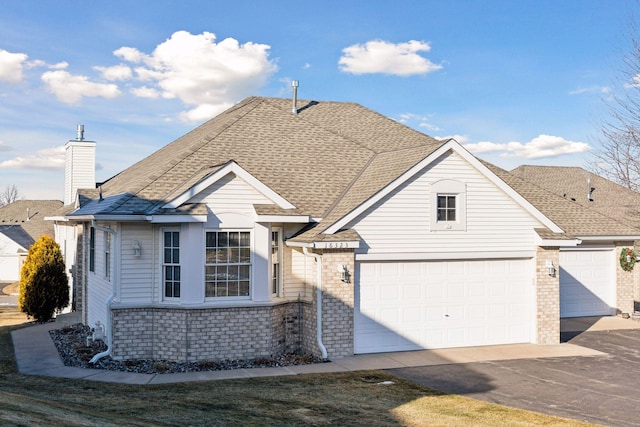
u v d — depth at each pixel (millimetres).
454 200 18125
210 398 12445
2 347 18516
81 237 25500
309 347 16938
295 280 17547
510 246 18531
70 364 15867
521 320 18797
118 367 15391
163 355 15969
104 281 18672
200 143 19938
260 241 16516
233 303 16141
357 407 11984
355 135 23844
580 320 23656
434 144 18359
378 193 16969
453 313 18062
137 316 16031
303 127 22891
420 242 17578
